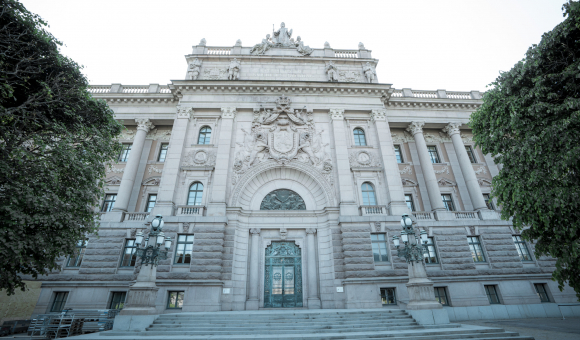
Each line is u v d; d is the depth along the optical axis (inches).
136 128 1198.3
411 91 1272.1
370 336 494.9
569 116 504.1
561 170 501.0
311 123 1112.8
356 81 1219.9
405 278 866.8
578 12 490.0
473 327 570.3
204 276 837.8
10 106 570.6
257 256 946.1
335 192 1007.0
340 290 866.8
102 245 922.7
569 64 536.4
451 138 1208.8
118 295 882.8
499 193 624.4
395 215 959.6
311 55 1262.3
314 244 970.1
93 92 1172.5
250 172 1016.9
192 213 934.4
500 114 611.8
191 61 1213.7
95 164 652.7
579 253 474.3
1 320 709.9
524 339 478.9
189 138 1073.5
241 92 1136.2
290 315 629.3
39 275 866.1
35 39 549.6
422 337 490.6
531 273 947.3
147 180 1080.8
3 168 472.1
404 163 1180.5
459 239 983.6
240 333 550.9
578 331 563.2
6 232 459.2
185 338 486.0
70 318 619.8
